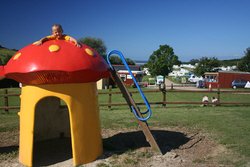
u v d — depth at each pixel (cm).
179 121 625
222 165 325
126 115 763
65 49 324
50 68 296
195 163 339
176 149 410
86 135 346
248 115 711
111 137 499
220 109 885
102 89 2673
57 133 502
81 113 339
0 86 3262
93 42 5441
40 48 324
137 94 1983
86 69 316
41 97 324
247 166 312
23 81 330
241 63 4350
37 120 471
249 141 417
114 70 409
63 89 325
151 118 682
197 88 3172
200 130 529
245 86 2984
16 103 1472
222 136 465
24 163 343
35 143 461
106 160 357
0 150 420
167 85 3866
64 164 347
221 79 3212
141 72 3644
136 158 364
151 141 387
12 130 565
